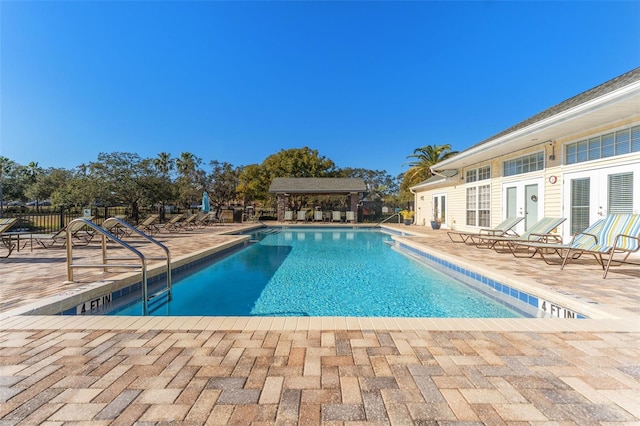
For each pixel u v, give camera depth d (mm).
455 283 6070
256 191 29719
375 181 48188
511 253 7359
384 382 1869
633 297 3607
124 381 1867
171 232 13656
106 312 4230
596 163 7285
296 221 23062
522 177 10016
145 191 19516
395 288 5730
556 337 2525
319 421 1515
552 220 7160
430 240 10336
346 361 2131
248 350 2299
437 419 1529
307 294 5359
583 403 1654
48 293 3771
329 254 9562
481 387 1812
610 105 5703
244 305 4801
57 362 2104
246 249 10602
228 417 1543
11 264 5906
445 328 2727
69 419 1521
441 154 25281
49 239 9914
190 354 2230
